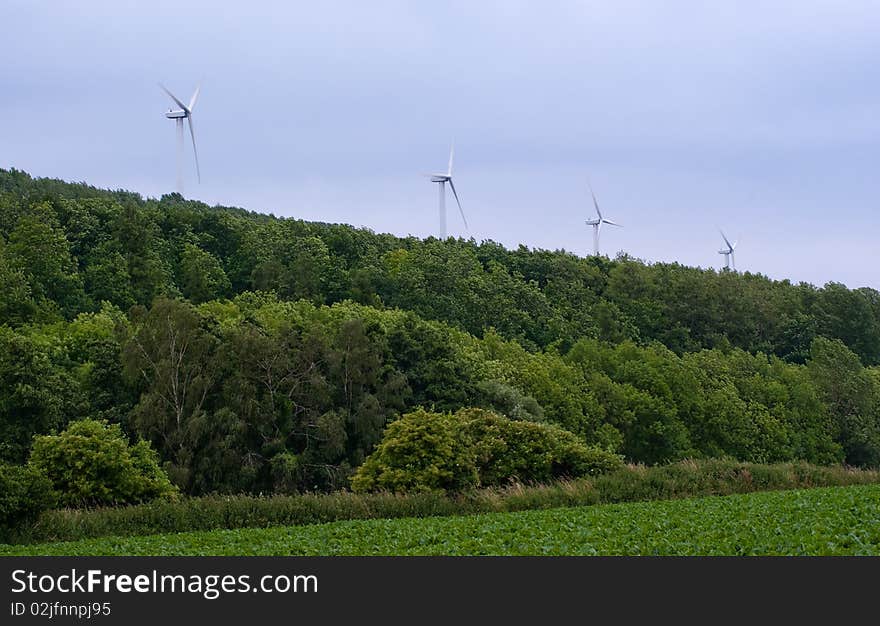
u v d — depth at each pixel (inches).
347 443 5388.8
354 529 2630.4
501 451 4045.3
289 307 7829.7
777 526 2154.3
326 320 7263.8
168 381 5118.1
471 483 3809.1
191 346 5300.2
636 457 7022.6
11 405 4670.3
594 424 6673.2
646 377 7426.2
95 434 3786.9
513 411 5703.7
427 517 3070.9
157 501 3161.9
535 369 6761.8
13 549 2488.9
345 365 5570.9
